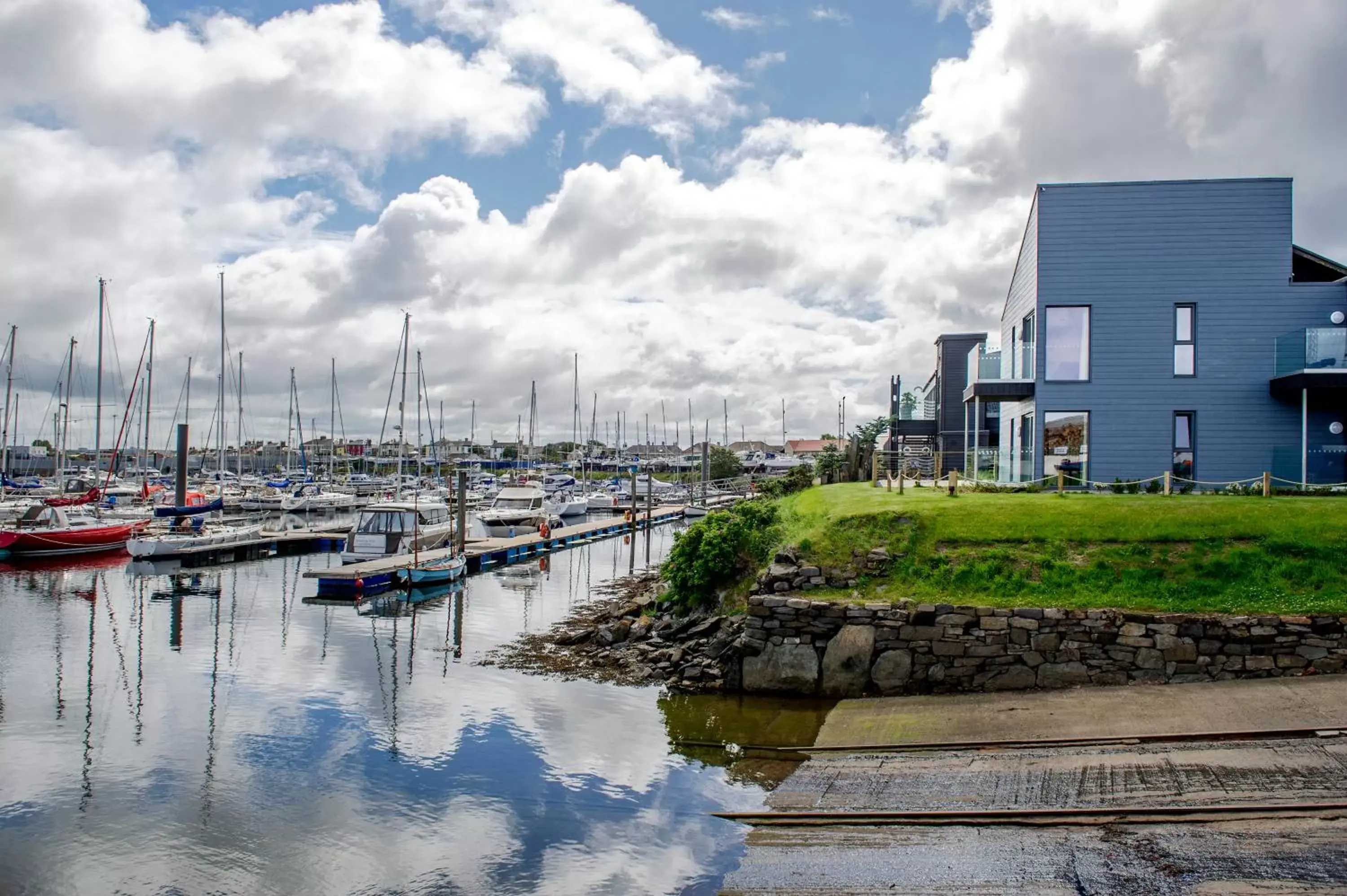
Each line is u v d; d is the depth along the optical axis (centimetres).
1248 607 1598
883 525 1986
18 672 2159
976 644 1642
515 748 1566
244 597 3341
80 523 4588
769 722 1622
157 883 1123
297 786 1420
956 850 1037
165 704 1872
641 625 2355
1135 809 1064
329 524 5812
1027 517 1959
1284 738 1245
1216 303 2647
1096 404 2684
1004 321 3394
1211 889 875
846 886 996
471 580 3819
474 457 14338
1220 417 2633
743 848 1138
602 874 1111
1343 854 907
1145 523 1883
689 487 10269
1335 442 2589
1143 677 1555
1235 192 2647
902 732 1462
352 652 2352
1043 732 1380
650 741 1570
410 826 1269
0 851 1209
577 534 5603
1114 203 2697
